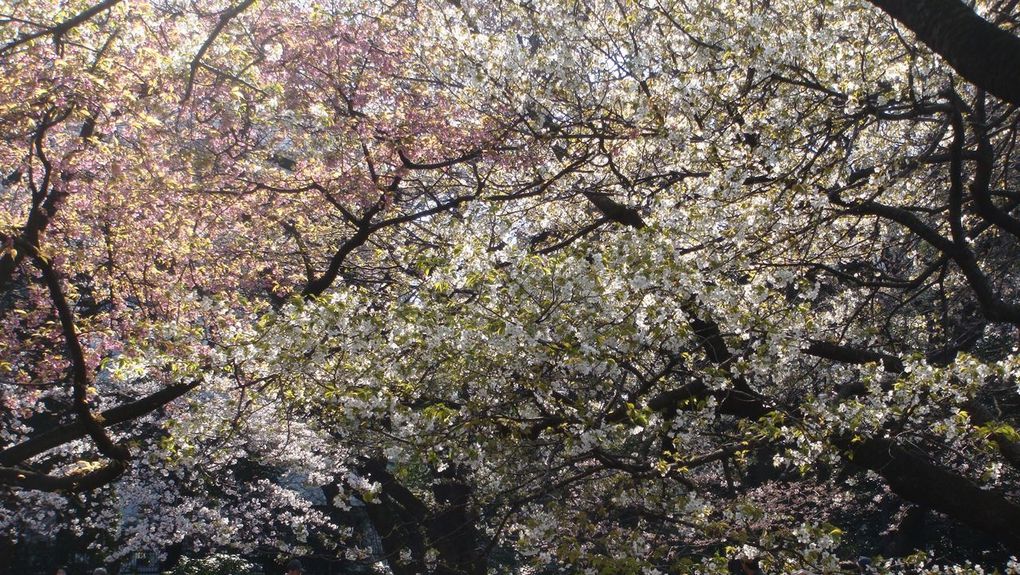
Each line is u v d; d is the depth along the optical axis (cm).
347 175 923
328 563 1848
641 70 820
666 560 755
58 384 1122
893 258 1212
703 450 994
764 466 1390
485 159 941
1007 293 1300
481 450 725
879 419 709
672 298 670
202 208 981
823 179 791
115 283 1072
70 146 855
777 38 775
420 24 918
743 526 721
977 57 452
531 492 792
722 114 812
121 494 1517
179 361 695
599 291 632
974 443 796
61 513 1573
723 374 695
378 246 1078
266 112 881
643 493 755
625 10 866
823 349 826
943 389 722
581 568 704
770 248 771
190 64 816
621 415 710
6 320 1059
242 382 768
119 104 805
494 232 808
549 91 820
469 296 713
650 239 665
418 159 948
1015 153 1120
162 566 2112
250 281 1155
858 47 841
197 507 1622
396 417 654
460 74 820
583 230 852
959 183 768
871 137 851
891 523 1772
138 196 917
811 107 827
